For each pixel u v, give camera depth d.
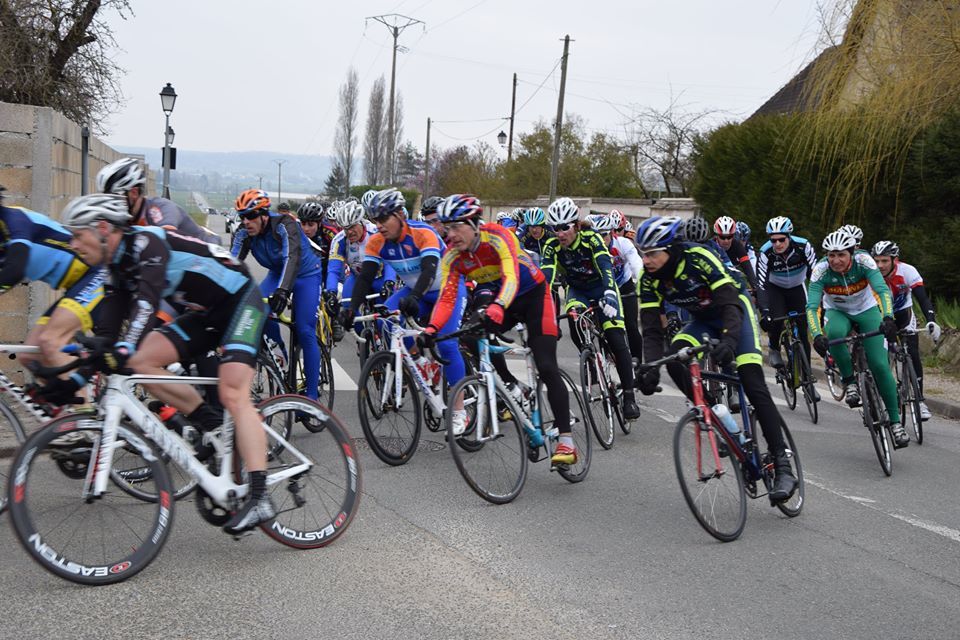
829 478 5.88
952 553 4.45
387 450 5.52
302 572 3.73
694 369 4.56
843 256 6.45
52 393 3.53
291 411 4.12
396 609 3.39
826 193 13.94
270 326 6.41
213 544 4.03
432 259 5.90
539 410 5.35
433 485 5.19
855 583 3.95
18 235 3.95
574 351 11.34
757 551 4.33
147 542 3.63
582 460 5.55
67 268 4.09
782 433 5.06
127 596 3.41
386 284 7.09
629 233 9.93
